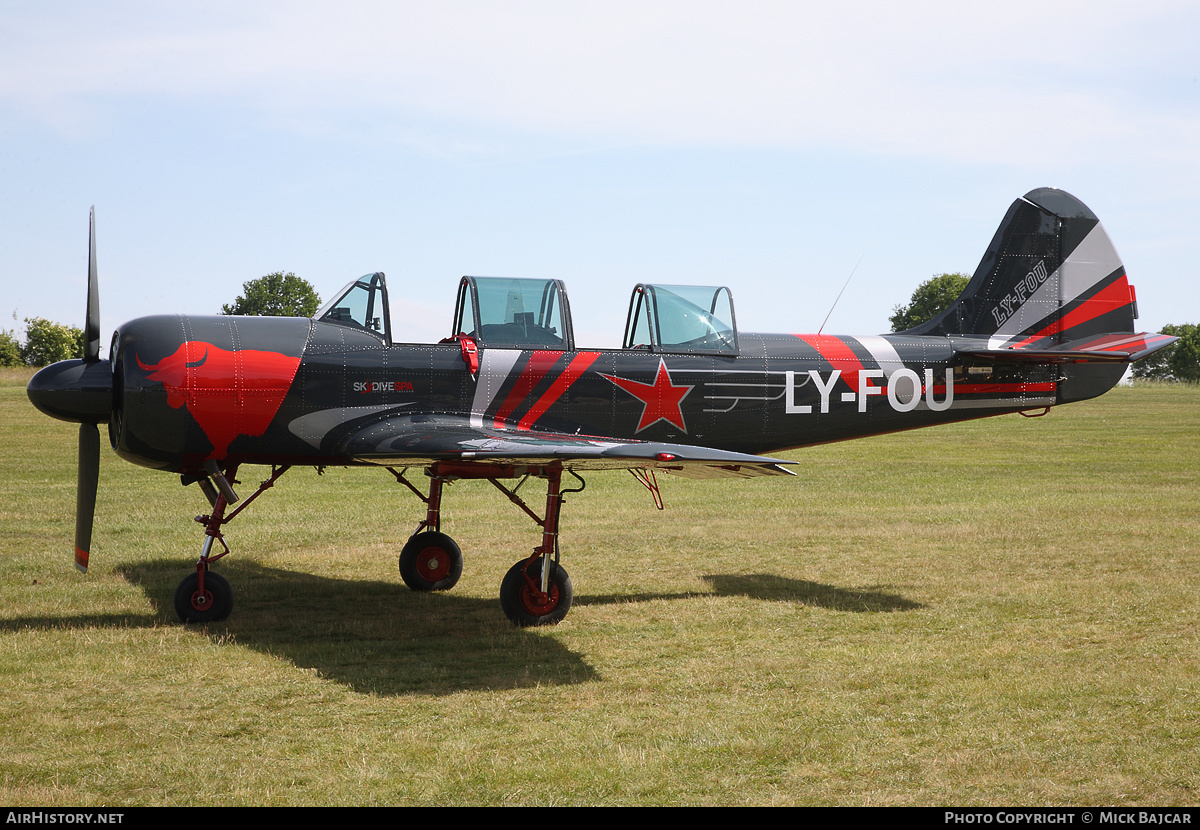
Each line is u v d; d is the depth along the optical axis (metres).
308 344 7.39
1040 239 9.88
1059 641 6.45
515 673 5.79
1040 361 9.23
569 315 8.08
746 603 7.70
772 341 8.80
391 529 11.21
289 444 7.31
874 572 8.85
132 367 6.98
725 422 8.50
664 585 8.40
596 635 6.72
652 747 4.57
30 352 90.38
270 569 9.02
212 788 4.09
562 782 4.16
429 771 4.27
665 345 8.33
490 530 11.18
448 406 7.63
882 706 5.14
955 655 6.14
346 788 4.09
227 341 7.22
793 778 4.21
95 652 6.12
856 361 8.98
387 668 5.87
